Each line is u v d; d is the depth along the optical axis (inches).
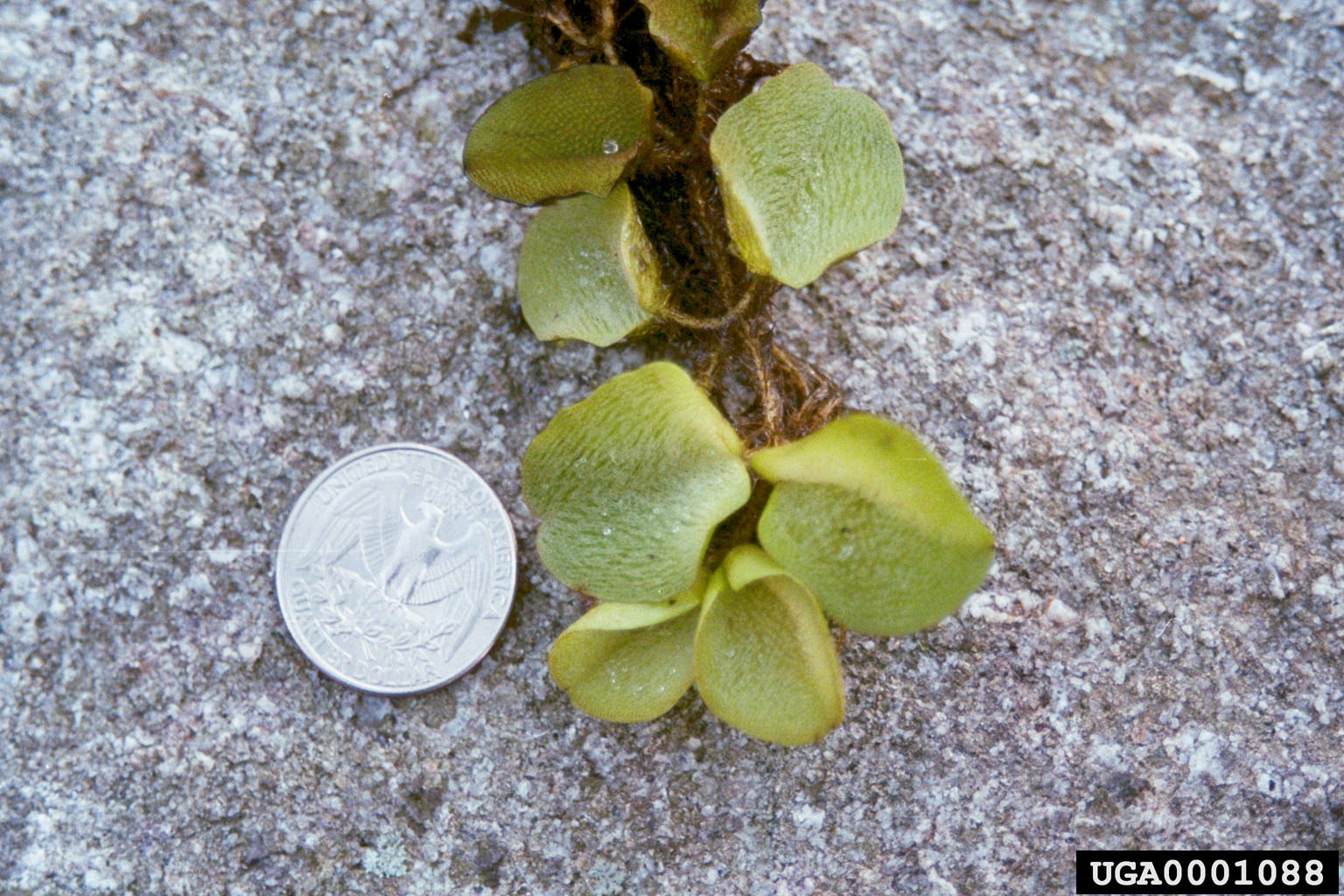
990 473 11.5
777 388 11.2
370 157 11.6
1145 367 11.6
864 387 11.5
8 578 11.5
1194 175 11.7
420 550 11.3
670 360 11.5
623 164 10.7
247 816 11.4
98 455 11.5
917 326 11.6
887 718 11.5
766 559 10.7
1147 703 11.5
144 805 11.4
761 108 10.6
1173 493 11.6
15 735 11.4
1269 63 11.7
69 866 11.4
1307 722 11.5
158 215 11.6
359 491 11.3
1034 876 11.5
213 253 11.6
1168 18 11.7
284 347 11.5
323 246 11.6
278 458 11.5
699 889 11.4
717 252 11.1
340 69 11.6
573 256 11.0
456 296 11.6
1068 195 11.6
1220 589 11.5
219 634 11.5
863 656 11.5
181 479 11.5
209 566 11.5
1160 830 11.5
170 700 11.4
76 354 11.5
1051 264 11.6
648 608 10.7
